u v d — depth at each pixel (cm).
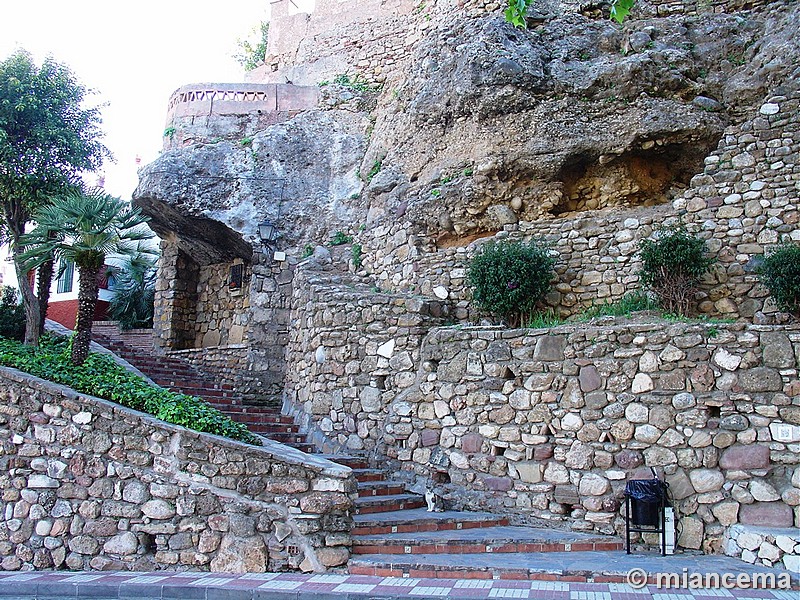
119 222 969
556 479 784
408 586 601
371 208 1288
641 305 920
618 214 1016
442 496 852
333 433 1009
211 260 1566
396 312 985
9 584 665
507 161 1090
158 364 1314
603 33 1170
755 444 699
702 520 705
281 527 695
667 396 744
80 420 764
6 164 1212
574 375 797
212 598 616
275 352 1316
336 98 1521
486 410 850
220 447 721
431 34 1322
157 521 722
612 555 686
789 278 822
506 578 621
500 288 951
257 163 1422
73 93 1337
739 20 1127
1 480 771
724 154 970
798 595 557
